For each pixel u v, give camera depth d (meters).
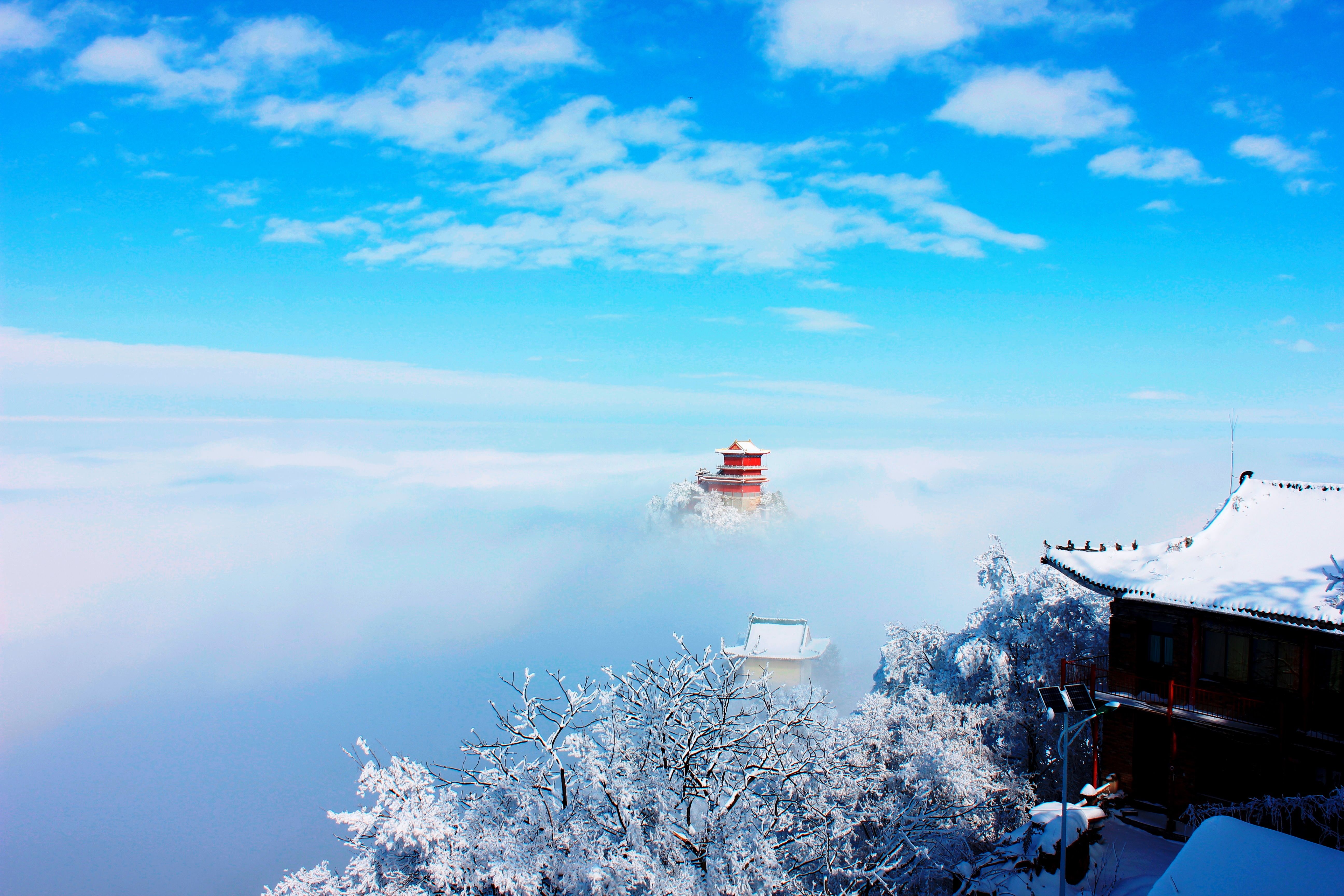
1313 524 26.44
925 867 24.72
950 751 30.03
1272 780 24.52
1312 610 22.59
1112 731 28.44
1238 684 25.17
